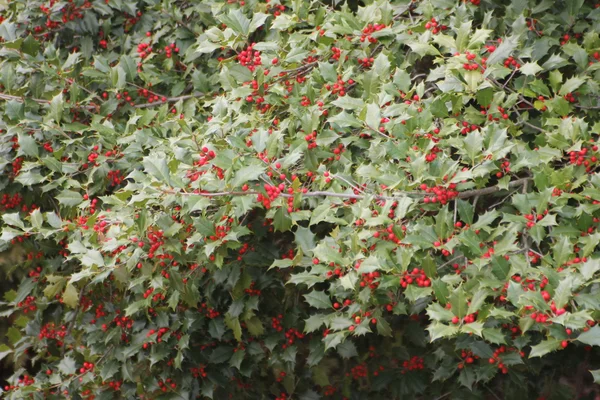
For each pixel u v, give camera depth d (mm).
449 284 3621
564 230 3766
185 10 6098
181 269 5102
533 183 4445
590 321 3227
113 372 5484
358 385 6324
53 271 5996
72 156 5461
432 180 3875
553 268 3490
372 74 4480
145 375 5625
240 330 5141
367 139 4520
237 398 5980
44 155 5473
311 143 4355
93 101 5824
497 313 3172
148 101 5820
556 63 4418
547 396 5586
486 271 3689
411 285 3547
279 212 3809
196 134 4484
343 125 4039
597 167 4141
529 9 5059
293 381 5918
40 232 4430
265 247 5031
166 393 5559
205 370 5656
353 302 4359
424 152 3949
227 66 4754
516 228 3697
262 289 5422
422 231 3645
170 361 5555
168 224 4105
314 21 4828
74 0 6016
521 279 3475
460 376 5207
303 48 4734
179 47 6020
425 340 5598
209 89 5625
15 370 6941
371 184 4238
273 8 5578
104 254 4367
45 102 5465
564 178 3814
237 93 4547
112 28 6320
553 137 3996
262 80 4527
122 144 5203
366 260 3561
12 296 6180
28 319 6266
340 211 4453
